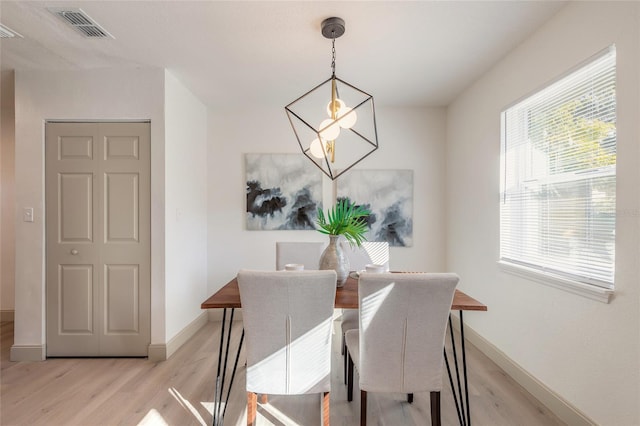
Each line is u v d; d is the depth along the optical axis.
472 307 1.63
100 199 2.71
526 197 2.31
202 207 3.61
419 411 1.97
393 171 3.71
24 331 2.69
